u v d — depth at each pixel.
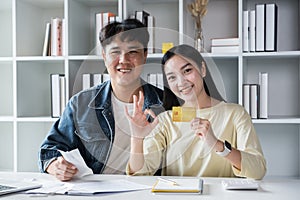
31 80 3.29
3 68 3.57
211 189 1.69
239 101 2.85
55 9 3.46
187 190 1.61
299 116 3.01
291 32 3.10
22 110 3.16
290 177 3.04
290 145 3.13
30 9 3.29
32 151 3.30
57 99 3.10
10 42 3.56
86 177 1.96
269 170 3.16
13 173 2.09
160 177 1.93
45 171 2.07
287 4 3.11
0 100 3.58
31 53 3.30
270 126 3.15
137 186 1.74
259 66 3.16
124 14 2.93
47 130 3.48
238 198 1.53
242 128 2.04
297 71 3.11
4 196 1.60
